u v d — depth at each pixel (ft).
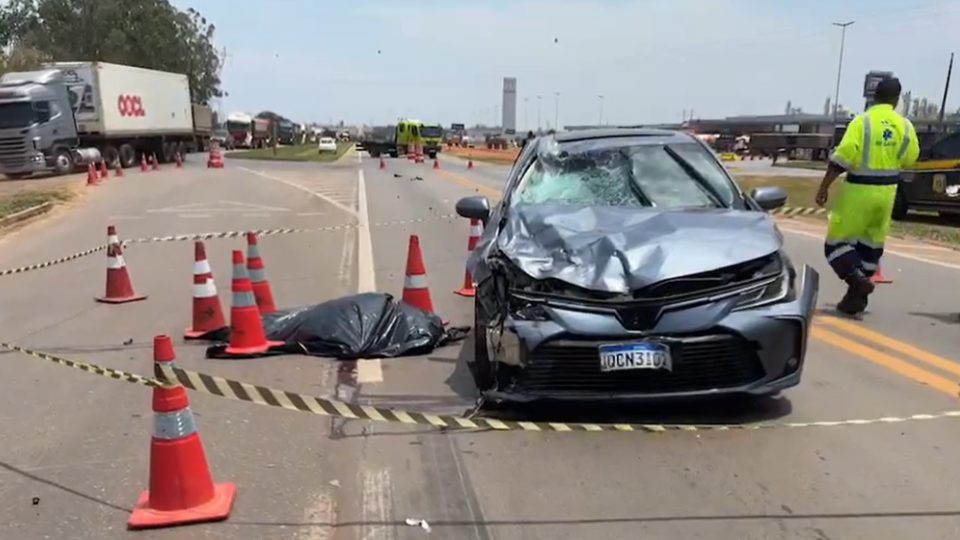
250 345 20.98
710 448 14.40
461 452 14.48
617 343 14.34
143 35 273.33
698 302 14.55
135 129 125.49
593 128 22.61
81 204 65.10
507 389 15.17
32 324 24.98
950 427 15.29
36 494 13.12
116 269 28.30
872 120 23.20
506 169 122.62
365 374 19.07
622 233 15.87
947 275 31.17
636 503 12.44
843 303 24.53
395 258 36.32
